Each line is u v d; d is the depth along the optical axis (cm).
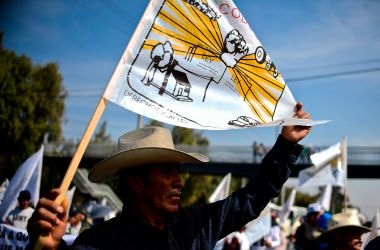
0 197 792
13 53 3219
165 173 246
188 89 277
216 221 265
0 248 673
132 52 262
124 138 265
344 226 452
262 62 299
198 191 3925
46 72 3278
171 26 277
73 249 222
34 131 3181
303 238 844
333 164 1098
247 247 1064
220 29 292
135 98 257
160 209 243
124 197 251
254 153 3061
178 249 244
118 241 230
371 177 2728
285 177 282
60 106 3309
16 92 3170
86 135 222
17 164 3155
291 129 285
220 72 288
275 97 297
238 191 280
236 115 285
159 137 254
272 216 1371
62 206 201
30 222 192
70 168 209
